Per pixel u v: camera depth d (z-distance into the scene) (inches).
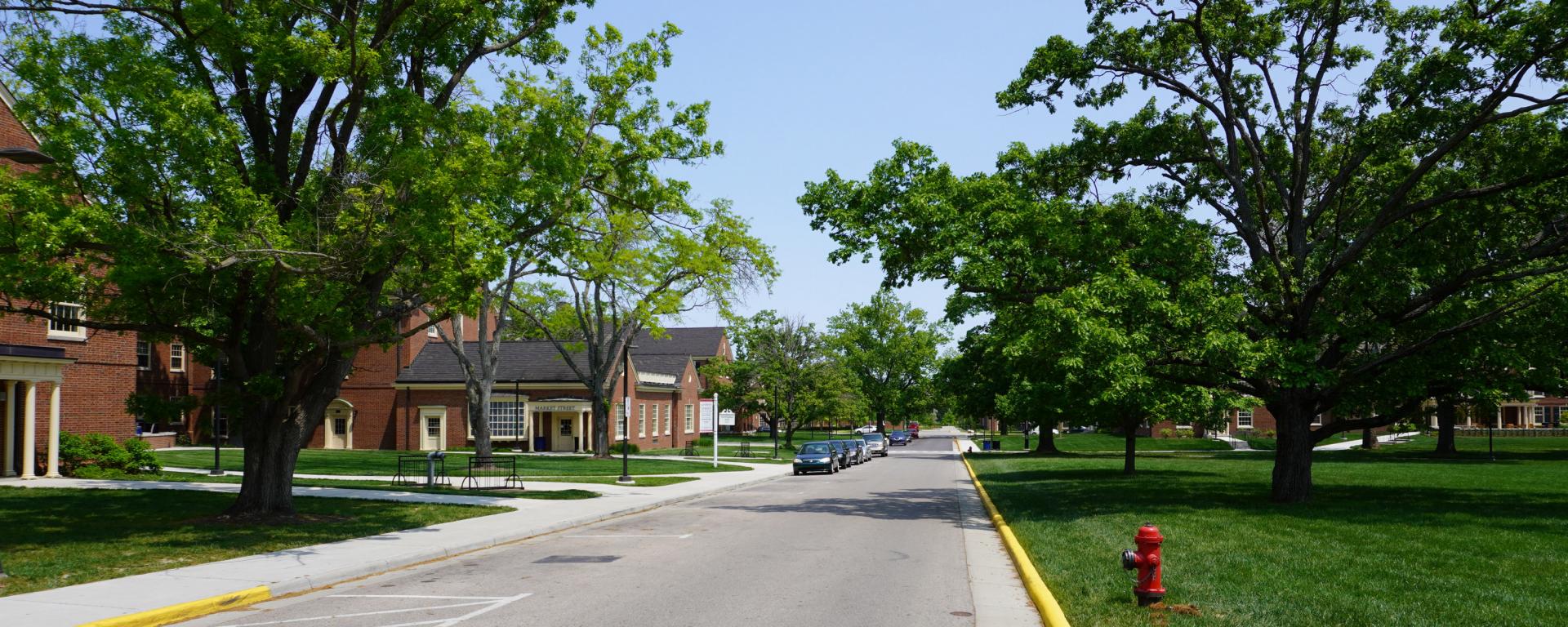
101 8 597.9
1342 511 754.8
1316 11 826.2
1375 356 878.4
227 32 621.0
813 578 480.4
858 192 892.6
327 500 869.8
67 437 1160.2
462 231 595.2
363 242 597.9
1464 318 821.9
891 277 896.9
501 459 1747.0
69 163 552.7
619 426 2249.0
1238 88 924.6
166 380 1795.0
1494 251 857.5
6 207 519.2
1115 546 549.3
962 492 1159.0
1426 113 752.3
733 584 461.1
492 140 783.1
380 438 2224.4
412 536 642.2
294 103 706.2
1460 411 959.0
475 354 2287.2
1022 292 852.0
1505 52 714.2
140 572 472.7
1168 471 1429.6
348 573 488.1
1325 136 920.3
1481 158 860.0
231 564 503.5
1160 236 834.2
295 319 614.9
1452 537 582.2
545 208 732.0
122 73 578.9
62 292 588.7
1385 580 427.8
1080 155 959.0
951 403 3521.2
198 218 564.1
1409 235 837.8
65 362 1184.2
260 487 725.3
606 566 526.9
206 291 627.2
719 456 2119.8
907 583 466.3
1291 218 860.0
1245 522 676.7
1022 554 526.6
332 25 674.2
